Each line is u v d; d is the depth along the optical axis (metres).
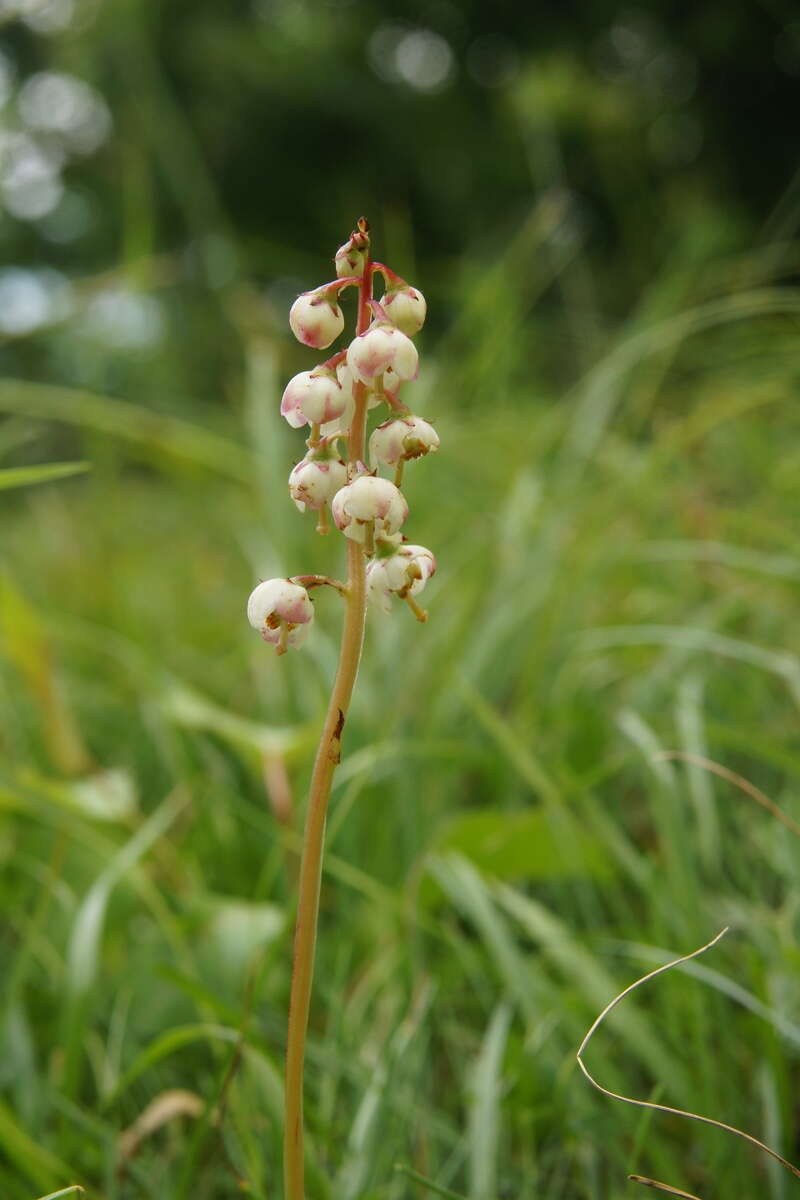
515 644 0.62
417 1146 0.41
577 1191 0.42
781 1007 0.43
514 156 2.97
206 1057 0.45
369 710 0.53
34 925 0.45
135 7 2.73
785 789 0.52
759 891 0.47
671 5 2.85
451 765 0.55
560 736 0.56
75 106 3.26
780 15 2.55
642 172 1.65
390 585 0.35
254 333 0.81
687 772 0.48
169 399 1.04
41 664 0.55
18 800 0.48
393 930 0.46
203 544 1.11
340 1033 0.43
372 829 0.53
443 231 3.18
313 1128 0.41
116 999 0.46
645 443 0.82
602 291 1.32
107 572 0.88
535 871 0.47
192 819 0.56
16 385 0.63
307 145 3.29
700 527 0.68
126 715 0.69
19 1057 0.43
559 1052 0.43
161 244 2.82
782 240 0.85
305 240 3.30
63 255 3.60
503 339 0.79
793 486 0.71
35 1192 0.41
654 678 0.57
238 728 0.53
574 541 0.63
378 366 0.34
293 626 0.35
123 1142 0.41
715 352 0.87
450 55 3.39
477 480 0.79
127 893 0.47
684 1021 0.44
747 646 0.52
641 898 0.51
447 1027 0.44
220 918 0.46
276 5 3.49
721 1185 0.40
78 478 1.38
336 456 0.35
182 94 3.21
